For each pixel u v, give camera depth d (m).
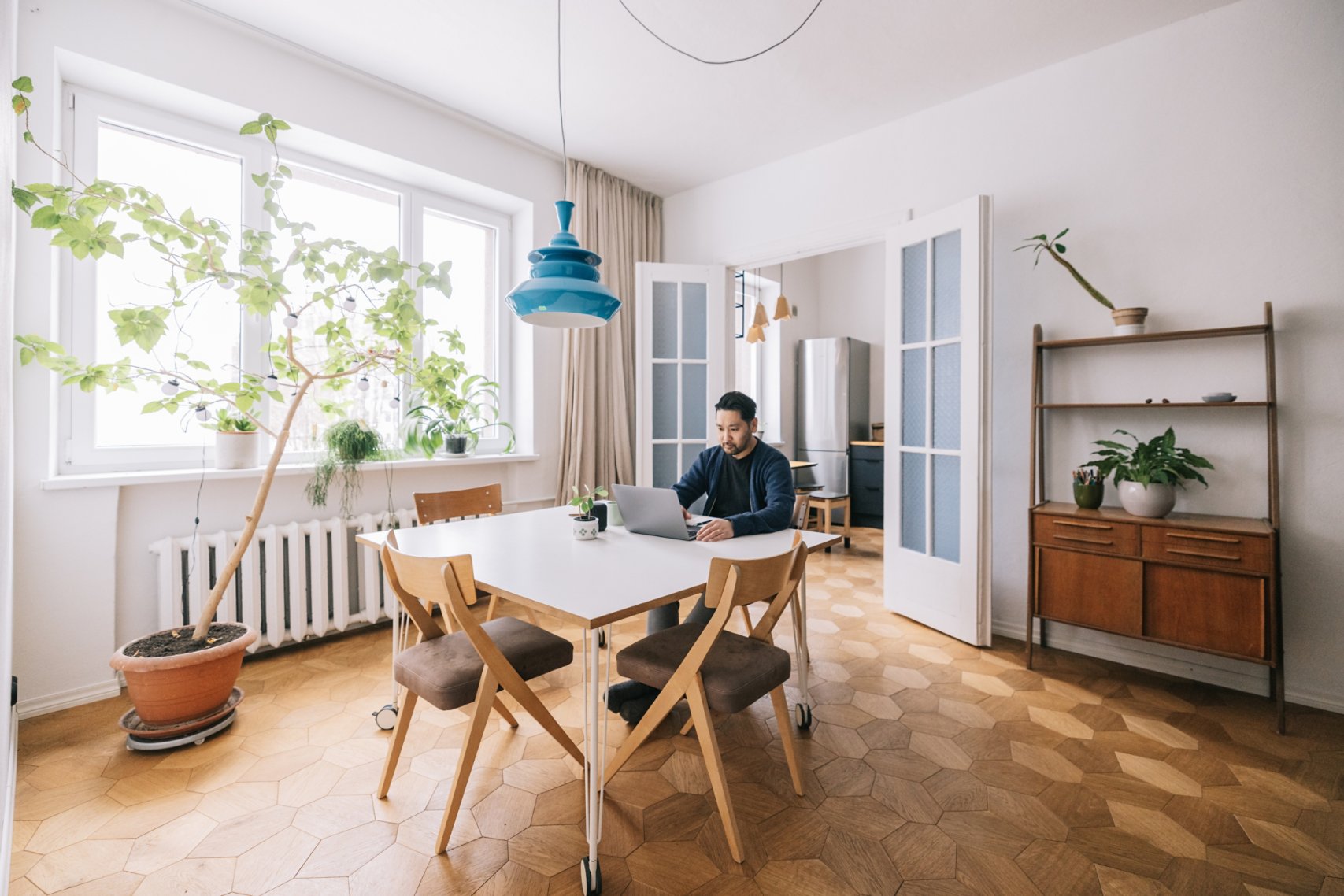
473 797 1.76
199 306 2.74
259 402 2.90
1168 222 2.65
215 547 2.65
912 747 2.03
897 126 3.47
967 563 2.99
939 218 3.14
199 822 1.64
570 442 4.07
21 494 2.16
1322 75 2.33
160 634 2.21
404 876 1.45
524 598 1.47
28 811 1.68
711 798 1.75
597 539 2.13
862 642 3.02
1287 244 2.40
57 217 1.71
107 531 2.34
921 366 3.33
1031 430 2.88
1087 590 2.57
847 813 1.69
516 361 4.05
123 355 2.54
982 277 2.90
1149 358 2.71
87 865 1.48
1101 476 2.66
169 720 2.01
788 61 2.91
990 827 1.63
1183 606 2.34
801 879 1.45
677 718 2.23
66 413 2.41
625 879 1.44
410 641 3.01
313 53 2.82
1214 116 2.54
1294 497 2.40
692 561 1.82
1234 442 2.52
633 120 3.49
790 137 3.68
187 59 2.52
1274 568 2.16
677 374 4.29
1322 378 2.34
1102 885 1.43
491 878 1.45
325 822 1.65
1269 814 1.68
